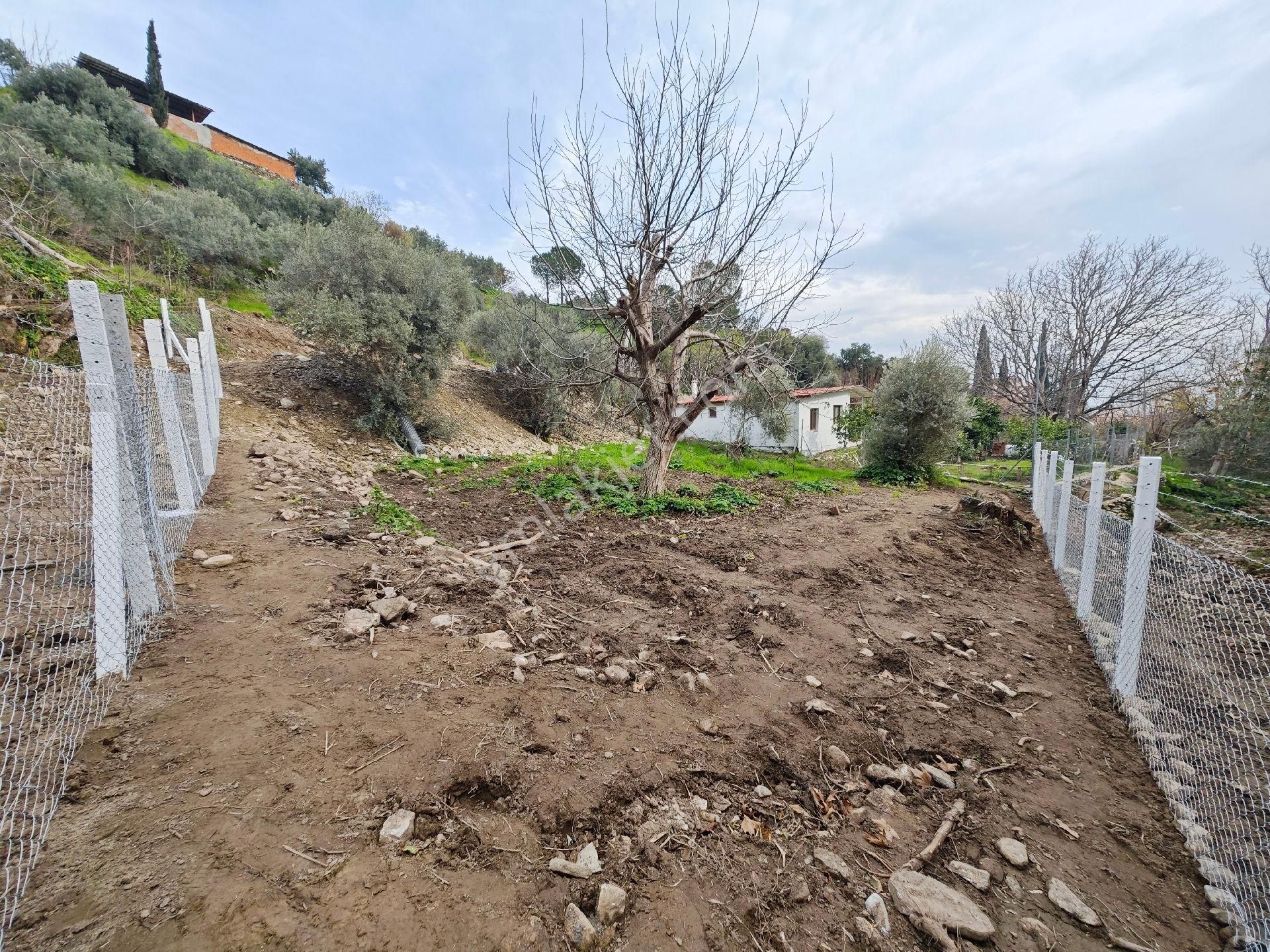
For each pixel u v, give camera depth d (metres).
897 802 2.21
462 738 2.17
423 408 10.98
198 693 2.25
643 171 6.61
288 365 10.83
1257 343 17.02
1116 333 19.22
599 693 2.70
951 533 7.08
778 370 7.85
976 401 19.47
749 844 1.90
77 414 2.95
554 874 1.65
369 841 1.65
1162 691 2.97
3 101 12.31
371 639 2.88
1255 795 2.29
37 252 8.02
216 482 5.54
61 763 1.77
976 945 1.61
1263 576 5.18
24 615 2.51
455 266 15.53
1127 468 10.14
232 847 1.55
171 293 11.41
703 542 5.72
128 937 1.27
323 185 30.61
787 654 3.38
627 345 8.17
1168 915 1.79
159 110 22.61
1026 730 2.85
